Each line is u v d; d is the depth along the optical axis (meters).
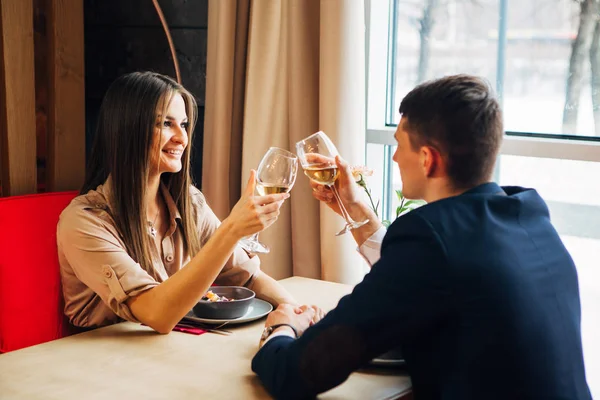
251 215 1.54
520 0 2.27
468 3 2.38
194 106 1.91
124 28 2.83
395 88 2.57
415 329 1.13
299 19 2.29
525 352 1.11
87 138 2.94
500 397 1.10
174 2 2.70
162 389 1.28
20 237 1.93
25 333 1.92
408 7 2.50
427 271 1.12
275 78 2.41
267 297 1.85
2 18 2.25
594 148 2.09
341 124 2.23
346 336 1.14
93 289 1.70
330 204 1.77
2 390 1.27
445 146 1.22
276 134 2.42
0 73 2.29
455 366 1.12
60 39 2.41
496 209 1.20
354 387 1.31
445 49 2.44
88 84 2.93
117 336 1.58
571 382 1.16
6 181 2.32
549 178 2.26
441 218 1.16
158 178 1.86
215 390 1.28
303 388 1.18
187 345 1.52
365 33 2.49
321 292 1.95
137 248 1.79
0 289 1.89
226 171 2.47
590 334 2.26
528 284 1.14
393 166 2.61
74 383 1.30
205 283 1.57
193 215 2.02
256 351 1.49
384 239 1.21
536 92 2.26
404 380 1.34
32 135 2.35
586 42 2.16
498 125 1.22
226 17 2.39
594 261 2.22
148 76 1.82
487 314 1.11
